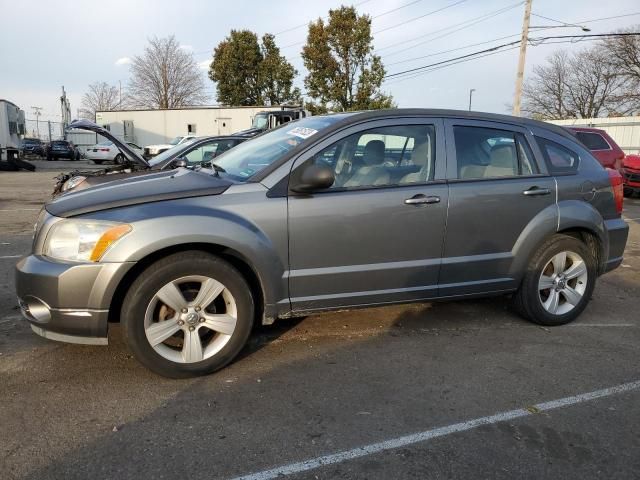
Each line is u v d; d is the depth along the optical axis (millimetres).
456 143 4070
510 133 4324
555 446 2758
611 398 3293
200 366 3391
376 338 4184
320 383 3408
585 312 4969
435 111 4086
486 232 4086
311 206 3533
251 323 3508
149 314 3230
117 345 3904
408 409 3104
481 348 4035
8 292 5078
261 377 3475
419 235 3850
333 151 3697
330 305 3736
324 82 28531
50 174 21219
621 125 22328
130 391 3242
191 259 3254
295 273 3564
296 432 2836
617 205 4762
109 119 33312
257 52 43812
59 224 3188
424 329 4402
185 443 2711
